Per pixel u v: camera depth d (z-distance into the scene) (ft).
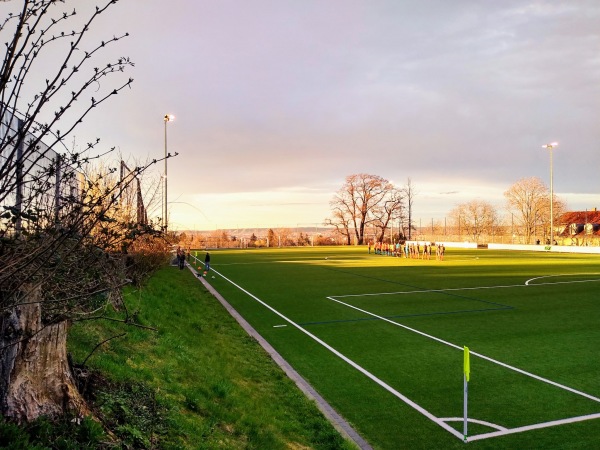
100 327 25.38
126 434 14.96
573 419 25.22
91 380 17.22
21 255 9.29
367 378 32.17
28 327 13.20
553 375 32.71
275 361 35.99
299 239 277.44
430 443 22.48
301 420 24.88
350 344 41.47
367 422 24.94
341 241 283.79
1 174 7.64
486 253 193.06
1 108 7.39
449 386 30.53
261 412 23.90
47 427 12.89
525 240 261.44
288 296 70.49
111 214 22.45
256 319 52.75
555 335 44.93
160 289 53.21
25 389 13.11
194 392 22.48
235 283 86.43
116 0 8.46
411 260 150.92
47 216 10.50
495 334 45.37
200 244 252.21
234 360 34.24
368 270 114.21
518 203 265.13
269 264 132.77
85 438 13.35
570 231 293.23
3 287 9.97
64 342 14.53
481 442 22.53
